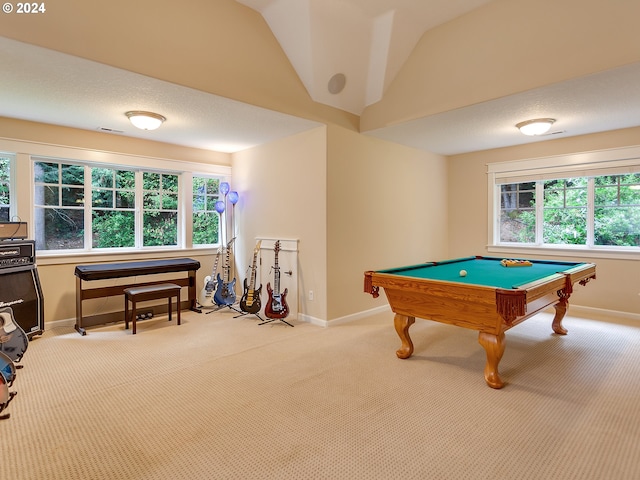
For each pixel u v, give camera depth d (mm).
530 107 3557
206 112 3621
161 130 4293
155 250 4797
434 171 5746
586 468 1688
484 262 4066
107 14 2555
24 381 2641
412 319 3127
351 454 1798
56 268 4062
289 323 4238
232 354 3211
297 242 4453
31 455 1783
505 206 5508
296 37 3402
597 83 2975
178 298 4172
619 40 2656
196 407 2270
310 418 2135
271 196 4840
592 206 4719
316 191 4203
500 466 1706
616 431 1997
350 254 4387
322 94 3895
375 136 4660
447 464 1722
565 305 3699
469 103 3486
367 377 2715
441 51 3627
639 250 4293
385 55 3766
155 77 2793
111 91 3076
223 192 5348
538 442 1896
